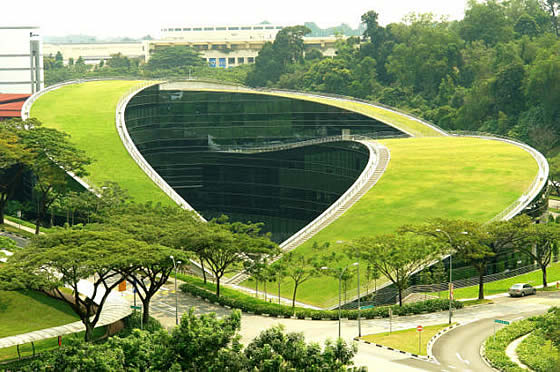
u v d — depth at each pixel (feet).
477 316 246.47
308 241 327.67
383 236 267.80
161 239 245.86
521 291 280.51
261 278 265.75
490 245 292.61
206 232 259.19
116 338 160.56
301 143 458.91
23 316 210.59
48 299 221.87
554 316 204.44
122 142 416.46
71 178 361.10
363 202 354.33
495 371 182.29
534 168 375.86
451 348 204.03
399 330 226.17
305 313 248.32
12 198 429.79
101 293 235.81
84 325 203.72
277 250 267.80
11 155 327.88
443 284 292.20
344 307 267.39
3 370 172.35
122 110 447.01
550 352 197.36
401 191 359.05
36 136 347.77
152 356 155.02
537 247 299.58
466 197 341.21
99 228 245.24
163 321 234.58
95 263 193.16
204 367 153.17
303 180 453.99
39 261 190.60
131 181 376.48
